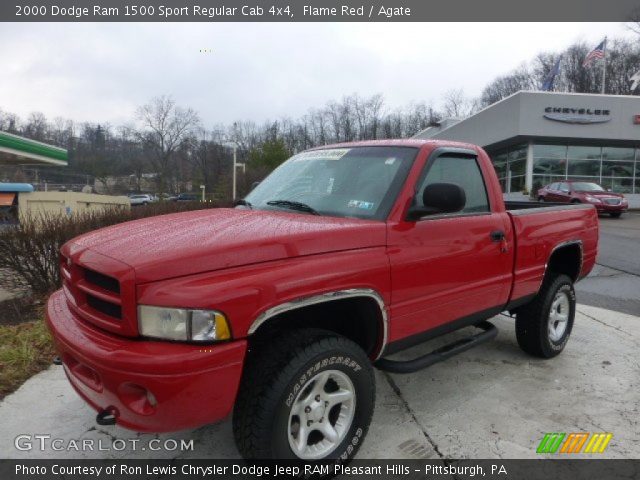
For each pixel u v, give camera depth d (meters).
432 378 4.12
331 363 2.58
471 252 3.44
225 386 2.27
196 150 68.38
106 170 65.38
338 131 81.19
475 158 3.80
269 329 2.66
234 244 2.42
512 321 5.71
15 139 20.69
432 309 3.21
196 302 2.20
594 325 5.64
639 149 29.31
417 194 3.17
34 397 3.69
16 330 5.05
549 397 3.79
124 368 2.17
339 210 3.18
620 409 3.61
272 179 4.00
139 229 2.85
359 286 2.69
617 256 10.87
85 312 2.51
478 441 3.18
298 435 2.60
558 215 4.46
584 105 27.19
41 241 6.37
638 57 59.44
